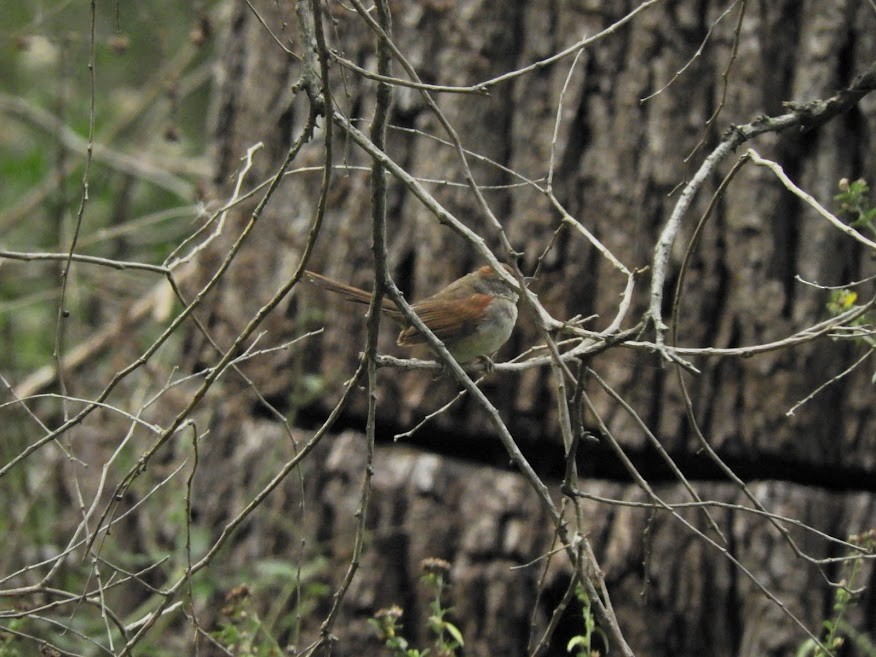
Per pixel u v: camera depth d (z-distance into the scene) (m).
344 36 11.12
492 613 10.63
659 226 10.53
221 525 11.64
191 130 19.98
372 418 7.19
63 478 13.27
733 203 10.46
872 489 10.56
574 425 6.42
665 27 10.58
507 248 6.56
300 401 11.06
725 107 10.48
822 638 10.24
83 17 17.27
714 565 10.49
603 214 10.62
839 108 7.82
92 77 7.48
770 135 10.43
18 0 17.75
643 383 10.52
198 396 7.09
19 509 13.66
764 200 10.41
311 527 11.15
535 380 10.75
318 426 11.47
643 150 10.59
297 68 11.73
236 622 10.06
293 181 11.59
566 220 7.49
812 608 10.30
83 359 15.03
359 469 11.12
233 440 11.73
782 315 10.38
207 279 11.96
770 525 10.38
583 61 10.70
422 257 10.96
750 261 10.41
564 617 10.62
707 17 10.56
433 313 10.15
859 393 10.37
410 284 11.07
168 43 17.55
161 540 12.10
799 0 10.59
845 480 10.60
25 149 19.62
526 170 10.77
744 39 10.50
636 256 10.55
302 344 11.37
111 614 7.21
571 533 10.59
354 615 10.86
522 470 6.69
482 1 10.87
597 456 10.94
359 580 10.89
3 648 8.69
